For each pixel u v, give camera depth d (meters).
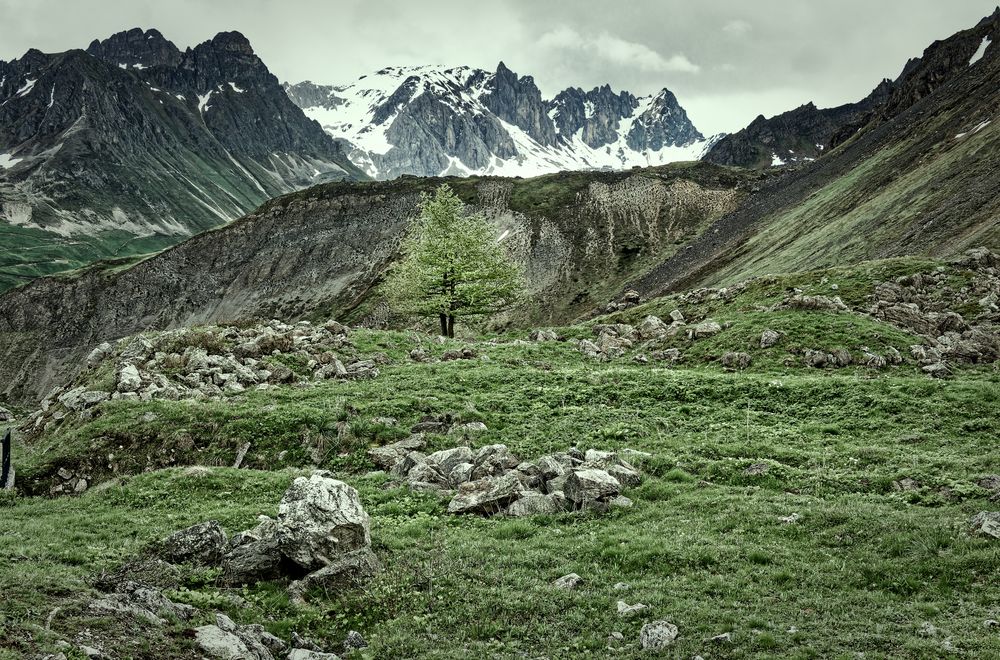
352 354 44.94
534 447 28.39
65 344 192.25
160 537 20.17
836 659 12.65
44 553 18.19
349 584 16.97
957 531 17.70
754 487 23.00
